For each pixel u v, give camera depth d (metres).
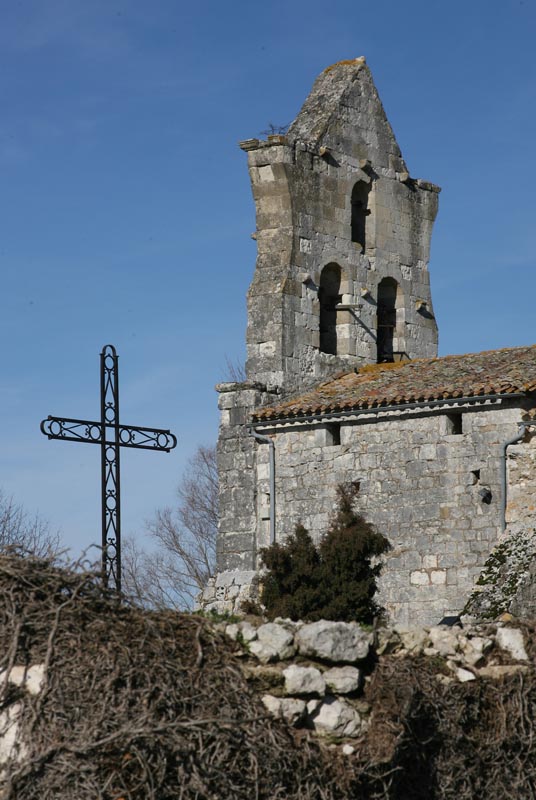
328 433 45.34
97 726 18.39
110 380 43.66
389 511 43.47
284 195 49.62
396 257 53.28
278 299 48.97
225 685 19.53
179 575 73.81
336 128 51.59
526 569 38.44
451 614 41.84
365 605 37.91
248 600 44.66
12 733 18.61
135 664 19.05
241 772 19.05
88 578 19.97
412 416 43.41
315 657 21.00
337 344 51.22
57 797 18.06
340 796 19.88
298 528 39.34
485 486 41.91
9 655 18.91
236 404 48.16
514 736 22.00
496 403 42.00
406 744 20.75
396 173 53.59
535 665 22.56
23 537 57.19
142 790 18.34
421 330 53.75
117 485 43.41
